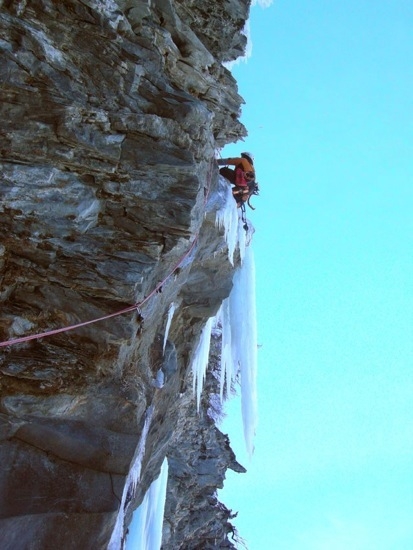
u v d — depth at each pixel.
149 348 8.73
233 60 11.27
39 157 6.60
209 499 16.88
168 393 10.53
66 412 6.26
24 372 6.07
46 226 6.58
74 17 7.23
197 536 16.72
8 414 5.95
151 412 8.02
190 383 14.59
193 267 10.34
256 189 11.18
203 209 8.48
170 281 7.94
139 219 7.18
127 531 10.58
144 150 7.26
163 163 7.27
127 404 6.62
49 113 6.69
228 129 10.52
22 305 6.42
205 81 9.46
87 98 7.07
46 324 6.47
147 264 6.99
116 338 6.63
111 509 6.04
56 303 6.54
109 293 6.72
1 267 6.39
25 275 6.48
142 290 6.93
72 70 7.03
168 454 16.41
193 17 10.41
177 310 10.86
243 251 11.20
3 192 6.34
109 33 7.49
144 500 11.49
